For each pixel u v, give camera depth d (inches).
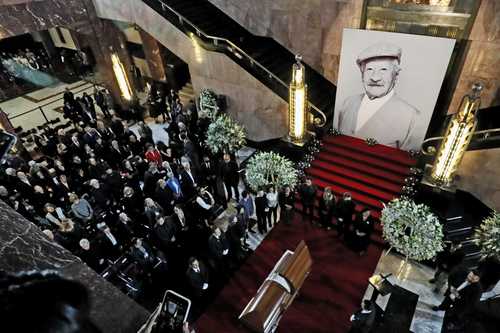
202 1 485.7
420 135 361.7
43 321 22.9
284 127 426.3
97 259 283.6
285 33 441.7
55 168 382.6
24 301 23.7
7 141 55.3
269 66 426.6
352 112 392.5
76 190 388.8
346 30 352.5
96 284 63.3
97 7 479.8
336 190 368.5
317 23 410.3
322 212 333.4
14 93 621.9
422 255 263.6
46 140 427.8
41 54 697.0
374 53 347.9
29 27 423.5
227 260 301.4
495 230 256.2
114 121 442.6
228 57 417.4
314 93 438.3
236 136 404.5
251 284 297.9
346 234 316.2
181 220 308.2
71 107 507.5
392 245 282.8
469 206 338.6
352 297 282.2
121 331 60.5
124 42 537.6
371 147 388.8
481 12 314.2
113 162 408.2
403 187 342.3
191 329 71.6
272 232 345.4
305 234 340.2
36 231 65.3
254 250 329.1
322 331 260.4
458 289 260.1
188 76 628.1
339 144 398.6
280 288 239.6
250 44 456.8
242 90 431.2
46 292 25.4
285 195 325.7
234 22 478.0
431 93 336.8
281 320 268.5
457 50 342.6
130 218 331.9
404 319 261.3
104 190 342.3
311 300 282.0
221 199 377.1
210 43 426.6
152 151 381.1
